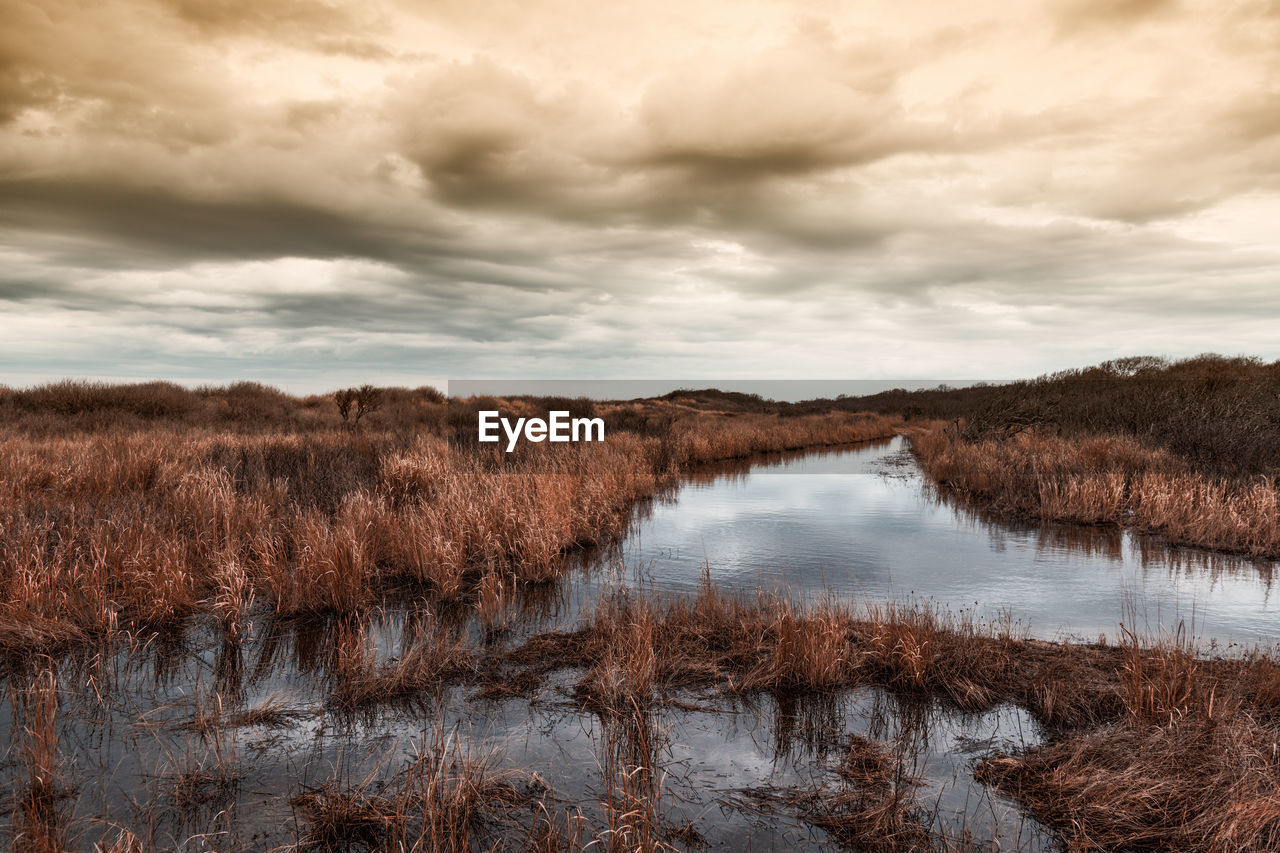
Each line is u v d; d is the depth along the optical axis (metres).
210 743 4.51
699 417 40.31
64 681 5.35
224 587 6.75
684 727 4.86
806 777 4.23
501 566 8.69
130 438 14.26
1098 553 10.00
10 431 16.55
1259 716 4.64
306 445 14.76
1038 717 4.96
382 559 8.72
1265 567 9.13
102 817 3.69
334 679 5.54
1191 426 15.41
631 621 6.36
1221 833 3.34
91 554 7.22
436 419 25.98
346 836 3.61
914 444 28.72
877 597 7.83
